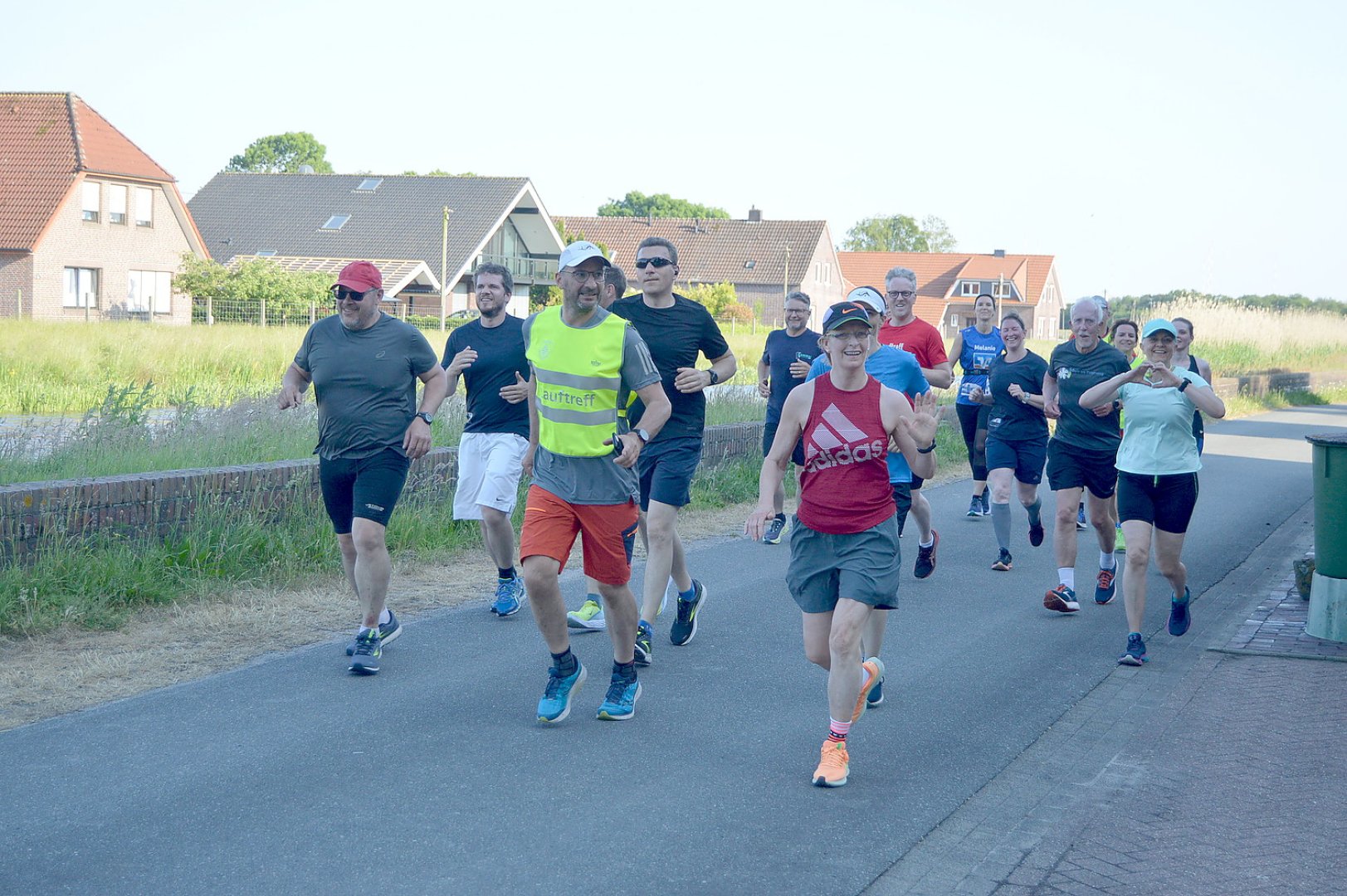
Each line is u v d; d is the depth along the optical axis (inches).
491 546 304.8
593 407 218.8
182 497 323.3
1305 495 581.3
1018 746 220.5
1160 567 290.2
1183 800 195.5
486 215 2335.1
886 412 198.8
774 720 230.8
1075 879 166.1
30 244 1720.0
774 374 408.8
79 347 987.3
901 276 366.0
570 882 160.6
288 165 5049.2
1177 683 262.8
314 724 219.5
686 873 164.7
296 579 327.3
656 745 215.0
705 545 418.3
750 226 3341.5
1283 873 168.1
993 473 386.6
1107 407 283.0
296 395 261.1
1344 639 295.0
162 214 1943.9
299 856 165.6
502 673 256.1
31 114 1857.8
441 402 261.0
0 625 266.2
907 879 165.9
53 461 362.0
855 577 198.8
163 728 215.3
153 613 289.9
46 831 171.6
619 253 3289.9
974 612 328.2
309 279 1930.4
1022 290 3671.3
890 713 238.4
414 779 194.7
